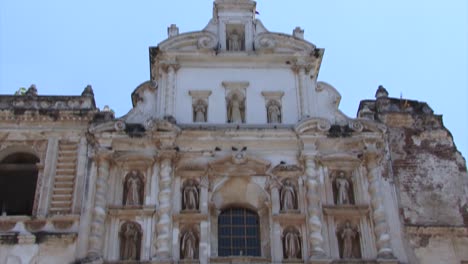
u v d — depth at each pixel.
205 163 30.16
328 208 28.95
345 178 30.31
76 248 27.42
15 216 28.19
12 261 27.03
